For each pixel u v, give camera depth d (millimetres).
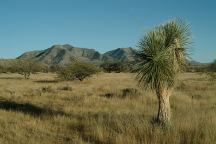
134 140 9125
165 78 10031
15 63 68562
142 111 15242
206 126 9922
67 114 14625
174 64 10148
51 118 13305
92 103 18438
